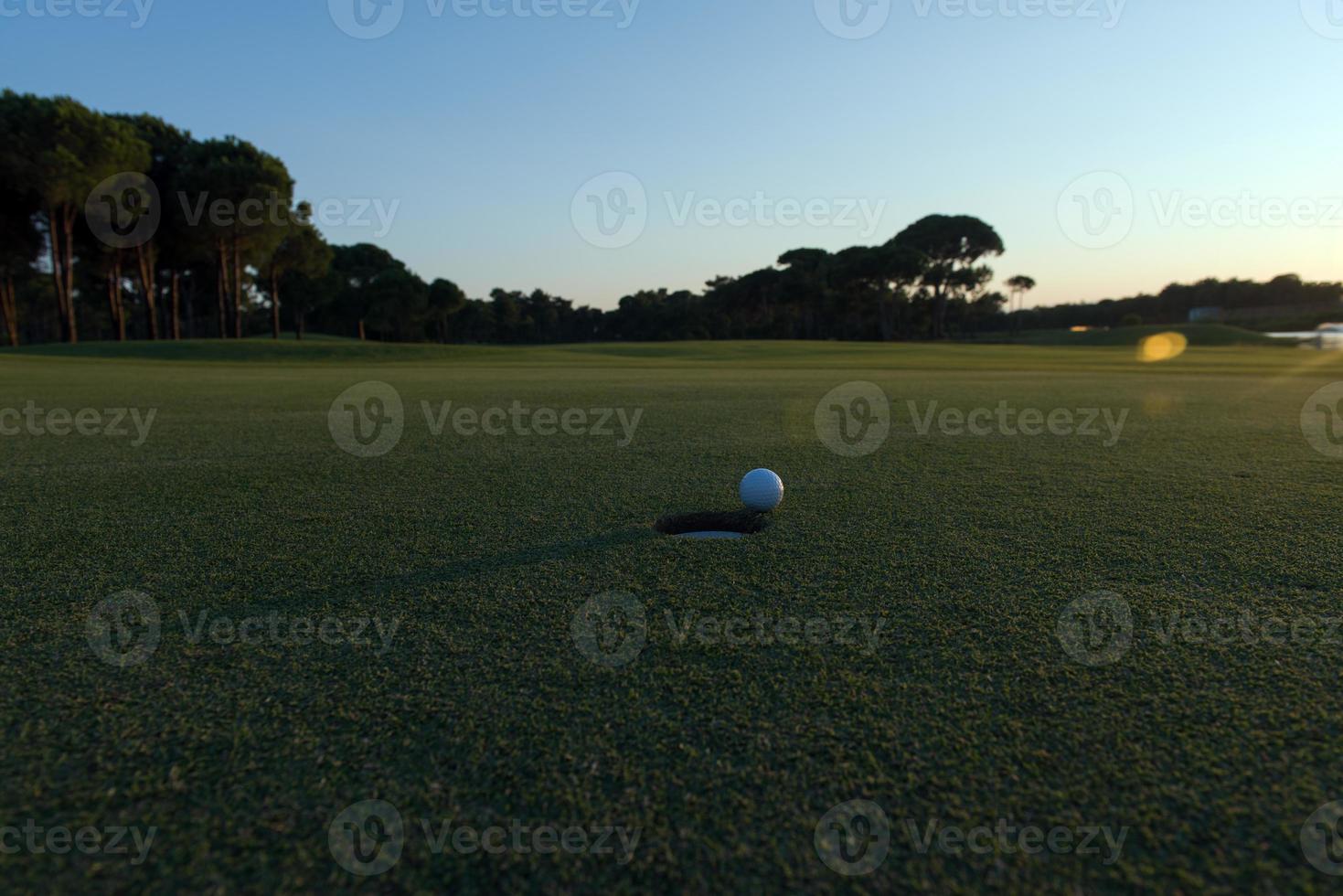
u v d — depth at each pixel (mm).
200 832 1521
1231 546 3312
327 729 1867
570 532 3633
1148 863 1420
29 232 37625
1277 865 1411
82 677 2139
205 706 1982
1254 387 12969
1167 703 1949
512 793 1623
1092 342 58625
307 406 9773
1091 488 4570
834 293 72625
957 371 19094
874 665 2170
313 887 1377
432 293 65312
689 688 2047
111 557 3266
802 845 1466
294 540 3514
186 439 6859
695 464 5578
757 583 2850
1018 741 1784
